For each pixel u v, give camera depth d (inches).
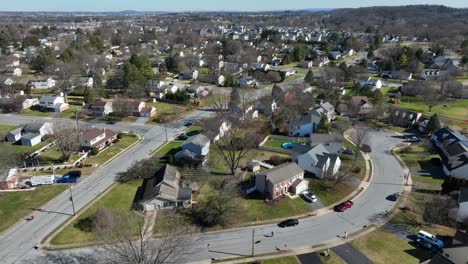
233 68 6289.4
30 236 1899.6
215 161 2832.2
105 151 3036.4
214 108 4212.6
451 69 5895.7
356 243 1870.1
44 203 2215.8
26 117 3880.4
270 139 3321.9
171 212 2138.3
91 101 4311.0
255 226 2020.2
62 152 2847.0
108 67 6314.0
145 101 4498.0
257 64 6732.3
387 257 1760.6
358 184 2492.6
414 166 2770.7
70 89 4901.6
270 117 3838.6
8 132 3346.5
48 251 1785.2
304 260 1740.9
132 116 3954.2
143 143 3228.3
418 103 4490.7
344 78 5684.1
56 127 3250.5
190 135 3405.5
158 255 1565.0
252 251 1798.7
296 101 3973.9
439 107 4306.1
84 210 2139.5
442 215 2087.8
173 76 5994.1
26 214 2098.9
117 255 1664.6
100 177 2571.4
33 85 5044.3
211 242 1877.5
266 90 5064.0
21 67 6314.0
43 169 2682.1
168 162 2790.4
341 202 2267.5
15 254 1765.5
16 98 4188.0
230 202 2167.8
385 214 2133.4
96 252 1761.8
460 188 2265.0
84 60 5994.1
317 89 4980.3
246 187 2433.6
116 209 2143.2
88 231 1939.0
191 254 1780.3
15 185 2437.3
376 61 7170.3
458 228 1998.0
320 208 2201.0
